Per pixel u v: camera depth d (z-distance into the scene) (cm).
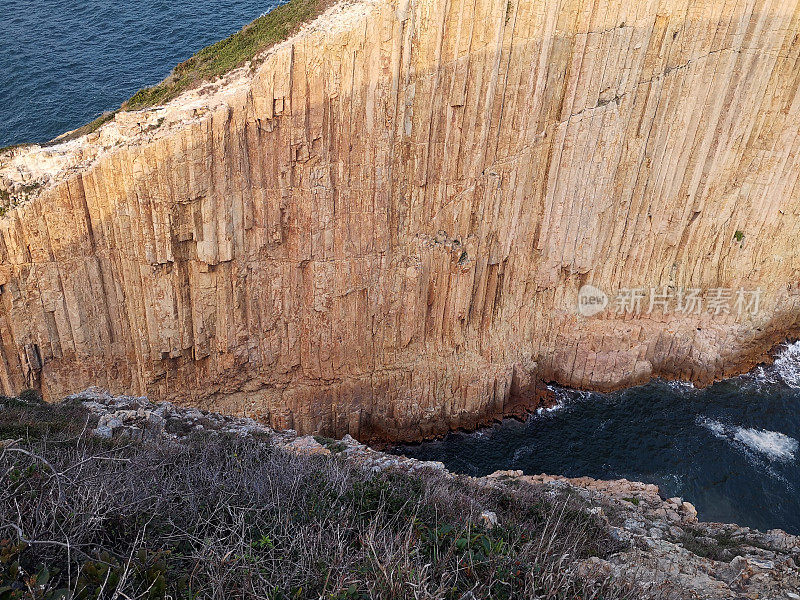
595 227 4044
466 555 1167
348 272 3575
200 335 3431
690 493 3734
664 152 3962
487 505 1830
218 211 3188
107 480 1202
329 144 3284
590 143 3769
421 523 1323
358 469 1886
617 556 1653
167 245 3150
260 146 3195
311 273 3541
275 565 1078
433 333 3969
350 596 1003
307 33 3150
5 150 3166
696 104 3872
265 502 1305
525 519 1806
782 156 4106
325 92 3159
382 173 3400
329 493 1427
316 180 3325
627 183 3972
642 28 3544
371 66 3169
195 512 1215
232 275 3388
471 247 3759
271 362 3694
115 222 3089
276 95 3078
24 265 3033
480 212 3700
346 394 3888
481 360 4078
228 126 3075
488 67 3359
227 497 1288
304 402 3847
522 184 3728
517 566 1159
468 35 3259
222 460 1628
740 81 3844
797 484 3778
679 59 3716
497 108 3494
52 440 1623
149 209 3073
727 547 1983
